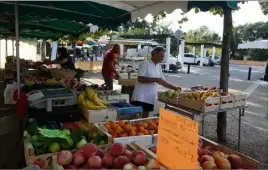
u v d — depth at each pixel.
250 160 1.93
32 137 2.14
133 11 4.56
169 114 1.80
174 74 21.25
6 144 4.23
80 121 3.16
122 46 27.69
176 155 1.71
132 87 6.68
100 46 28.44
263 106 9.30
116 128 2.53
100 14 5.14
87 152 1.83
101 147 2.16
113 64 7.16
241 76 21.27
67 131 2.31
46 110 3.15
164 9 3.43
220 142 5.35
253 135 5.91
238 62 40.69
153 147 2.34
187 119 1.65
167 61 22.88
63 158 1.77
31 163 1.96
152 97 4.32
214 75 21.12
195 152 1.56
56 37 12.92
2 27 8.70
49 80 4.80
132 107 3.39
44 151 2.05
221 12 4.63
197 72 23.91
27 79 5.40
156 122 2.81
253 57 41.84
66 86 4.38
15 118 5.20
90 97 3.22
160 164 1.83
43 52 20.09
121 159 1.75
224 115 5.33
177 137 1.71
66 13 4.95
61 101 3.26
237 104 4.55
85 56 26.48
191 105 4.32
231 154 2.00
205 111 4.14
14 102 5.70
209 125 6.61
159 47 4.21
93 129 2.67
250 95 11.77
